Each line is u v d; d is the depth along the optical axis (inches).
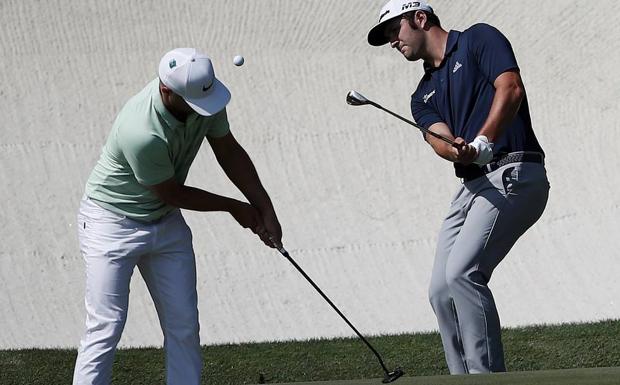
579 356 850.8
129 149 529.7
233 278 1451.8
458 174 656.4
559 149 1625.2
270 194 1609.3
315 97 1763.0
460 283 633.6
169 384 570.3
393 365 858.8
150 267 575.2
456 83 644.1
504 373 554.6
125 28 1895.9
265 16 1904.5
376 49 1836.9
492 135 603.2
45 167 1670.8
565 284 1378.0
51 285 1467.8
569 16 1811.0
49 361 884.0
